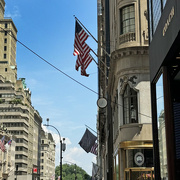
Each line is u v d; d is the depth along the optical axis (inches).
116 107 1202.0
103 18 2289.6
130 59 1003.3
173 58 366.9
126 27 1047.0
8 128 5605.3
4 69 6348.4
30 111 6195.9
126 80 1005.8
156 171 445.7
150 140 951.6
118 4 1077.8
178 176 368.2
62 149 1840.6
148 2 482.3
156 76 430.6
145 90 983.0
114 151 1304.1
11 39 6722.4
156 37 411.2
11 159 5103.3
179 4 298.8
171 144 375.6
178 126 375.9
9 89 5949.8
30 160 6176.2
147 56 997.8
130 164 975.0
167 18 345.4
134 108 997.8
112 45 1243.2
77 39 982.4
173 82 385.7
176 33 309.4
